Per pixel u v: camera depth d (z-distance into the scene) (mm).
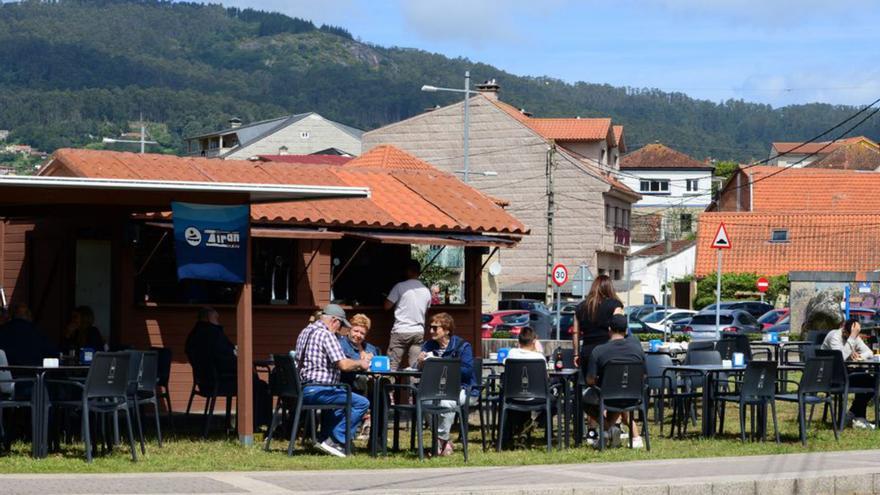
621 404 15742
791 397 16766
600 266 76125
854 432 18203
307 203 21500
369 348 16906
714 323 50000
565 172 75812
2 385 14648
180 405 20672
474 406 17484
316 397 14938
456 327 23188
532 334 16078
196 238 15312
